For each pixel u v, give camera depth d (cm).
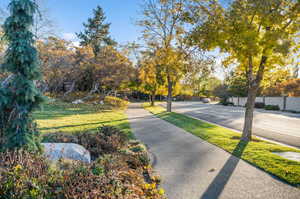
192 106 3531
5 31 399
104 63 2688
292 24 609
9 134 393
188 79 1653
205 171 441
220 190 349
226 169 454
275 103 2992
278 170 438
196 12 774
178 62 1394
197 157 546
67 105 2434
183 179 396
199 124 1200
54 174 302
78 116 1569
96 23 4159
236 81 3903
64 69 2439
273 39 549
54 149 476
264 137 930
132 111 2269
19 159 320
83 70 2809
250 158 529
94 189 262
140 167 449
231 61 843
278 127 1247
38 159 340
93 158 528
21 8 396
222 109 2759
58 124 1113
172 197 323
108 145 586
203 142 733
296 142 824
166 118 1498
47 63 2130
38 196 239
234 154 573
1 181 255
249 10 634
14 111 402
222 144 692
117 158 466
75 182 264
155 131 961
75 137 652
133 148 604
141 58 2019
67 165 382
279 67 839
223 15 685
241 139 793
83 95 3244
